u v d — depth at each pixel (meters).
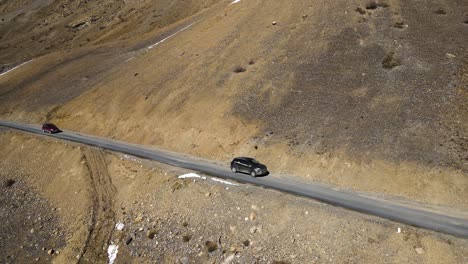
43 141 52.09
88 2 122.44
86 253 33.19
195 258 29.08
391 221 25.98
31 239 37.69
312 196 30.19
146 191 36.47
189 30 68.44
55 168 46.06
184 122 46.59
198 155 42.25
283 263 26.16
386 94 38.81
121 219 35.06
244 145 40.06
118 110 54.91
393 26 47.81
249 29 57.16
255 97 44.50
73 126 58.16
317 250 26.12
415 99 37.19
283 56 48.69
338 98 40.28
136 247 31.97
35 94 70.19
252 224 29.11
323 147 35.69
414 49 43.50
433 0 51.44
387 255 24.34
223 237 29.36
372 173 32.06
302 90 42.91
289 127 39.34
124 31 96.50
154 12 98.69
